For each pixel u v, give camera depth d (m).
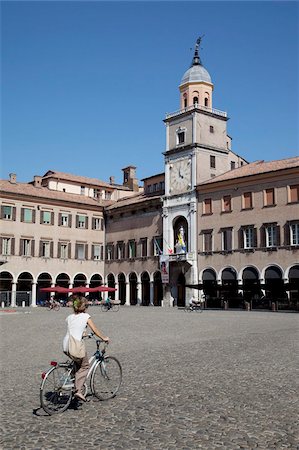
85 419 10.19
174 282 75.44
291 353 19.69
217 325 35.66
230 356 19.05
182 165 76.25
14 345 24.09
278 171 61.66
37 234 81.81
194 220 72.50
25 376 15.28
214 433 9.18
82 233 87.81
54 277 83.06
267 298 59.59
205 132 76.62
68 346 11.16
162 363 17.44
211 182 69.81
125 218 87.12
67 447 8.42
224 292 65.38
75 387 11.19
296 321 39.41
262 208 63.72
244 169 69.75
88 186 101.06
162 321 40.19
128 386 13.44
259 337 26.47
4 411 10.87
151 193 85.75
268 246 62.75
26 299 78.38
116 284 87.19
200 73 80.56
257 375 14.89
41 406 10.61
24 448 8.38
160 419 10.13
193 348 21.88
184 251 73.56
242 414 10.48
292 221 60.25
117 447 8.41
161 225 79.56
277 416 10.31
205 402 11.55
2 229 78.00
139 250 83.50
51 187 96.56
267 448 8.37
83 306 11.59
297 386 13.28
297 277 58.97
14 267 78.50
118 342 24.78
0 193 78.12
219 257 68.44
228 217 67.94
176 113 78.56
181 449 8.30
